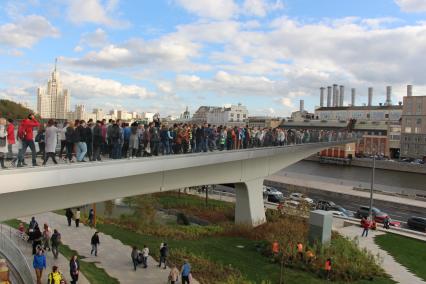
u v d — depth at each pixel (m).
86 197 19.56
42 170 15.39
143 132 21.31
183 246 30.86
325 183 76.12
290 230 33.12
